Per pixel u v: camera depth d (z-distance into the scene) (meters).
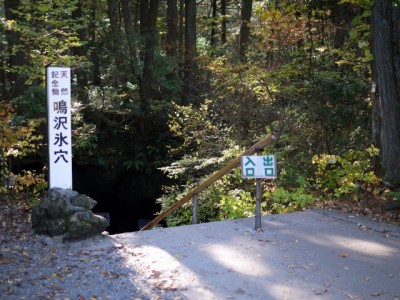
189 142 11.77
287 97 10.84
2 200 7.62
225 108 11.24
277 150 9.88
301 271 4.78
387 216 6.83
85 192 17.39
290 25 9.69
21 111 11.81
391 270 4.82
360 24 9.06
